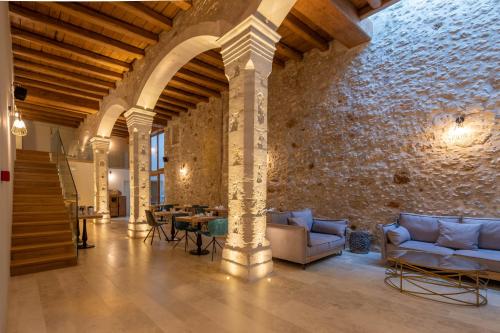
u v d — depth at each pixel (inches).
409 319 93.0
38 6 165.8
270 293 113.6
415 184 172.4
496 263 119.6
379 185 187.8
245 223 128.0
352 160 201.5
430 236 154.4
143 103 238.4
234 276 131.5
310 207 223.9
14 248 150.3
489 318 94.2
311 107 227.5
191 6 165.3
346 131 205.5
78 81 284.4
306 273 140.8
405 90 178.7
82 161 407.5
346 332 84.6
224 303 104.0
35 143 437.7
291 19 183.9
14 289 120.0
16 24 183.9
